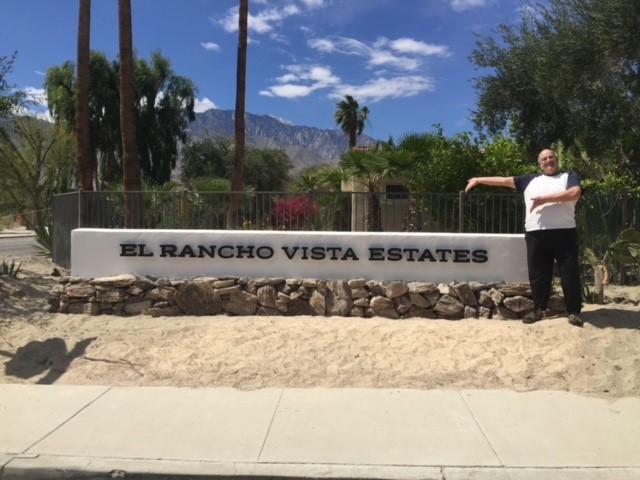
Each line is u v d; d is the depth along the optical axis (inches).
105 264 340.5
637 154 530.0
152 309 325.4
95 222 440.8
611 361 249.8
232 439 189.6
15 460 175.2
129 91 588.1
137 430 197.3
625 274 412.2
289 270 331.3
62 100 1349.7
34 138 830.5
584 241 411.5
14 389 238.5
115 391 235.8
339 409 215.2
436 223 383.2
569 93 511.2
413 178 519.5
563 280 287.9
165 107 1505.9
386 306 317.7
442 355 263.6
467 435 192.4
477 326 293.6
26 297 364.2
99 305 331.6
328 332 288.5
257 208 388.8
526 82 576.4
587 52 464.1
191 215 399.9
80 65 620.4
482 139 497.7
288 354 267.9
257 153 2101.4
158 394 231.9
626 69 486.0
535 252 295.6
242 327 297.9
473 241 323.3
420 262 326.0
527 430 196.1
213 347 276.7
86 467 170.9
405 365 256.5
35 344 286.4
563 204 286.7
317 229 384.5
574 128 559.2
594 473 167.5
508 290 312.2
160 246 337.7
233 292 325.4
